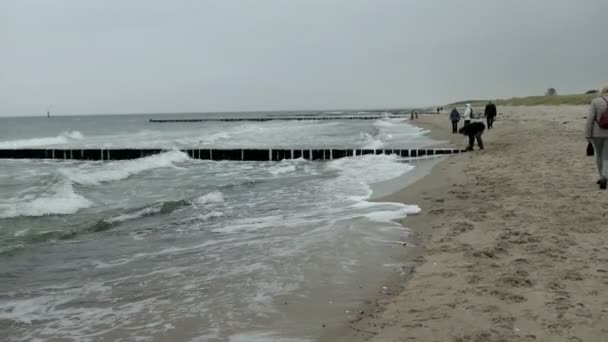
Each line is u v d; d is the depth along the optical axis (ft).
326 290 15.21
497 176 33.78
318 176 45.93
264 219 26.63
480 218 22.34
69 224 27.25
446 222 22.56
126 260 19.84
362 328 12.22
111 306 14.89
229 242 21.94
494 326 11.62
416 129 123.24
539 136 60.49
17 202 34.83
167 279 17.21
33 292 16.35
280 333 12.28
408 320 12.37
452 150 58.13
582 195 25.07
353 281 15.92
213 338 12.23
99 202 34.40
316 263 17.98
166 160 64.34
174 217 28.12
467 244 18.63
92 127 226.58
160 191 39.34
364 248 19.52
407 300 13.74
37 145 105.60
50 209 31.07
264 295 15.07
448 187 31.86
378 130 126.72
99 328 13.28
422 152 60.13
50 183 43.52
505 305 12.78
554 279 14.29
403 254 18.54
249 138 112.57
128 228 25.63
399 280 15.75
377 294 14.64
